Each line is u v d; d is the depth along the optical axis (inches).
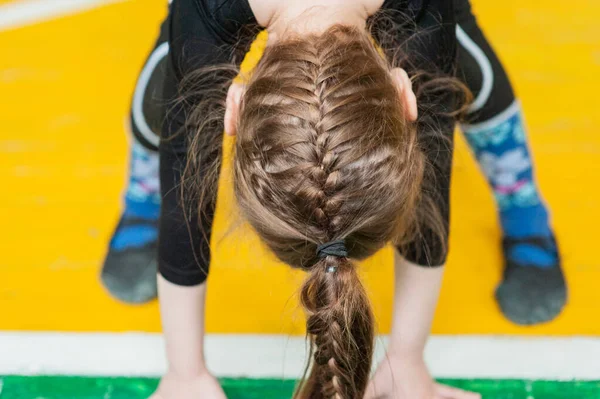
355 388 35.9
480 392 54.2
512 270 60.1
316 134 33.9
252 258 61.1
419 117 43.3
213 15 41.0
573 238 63.3
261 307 59.1
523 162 59.0
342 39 37.0
